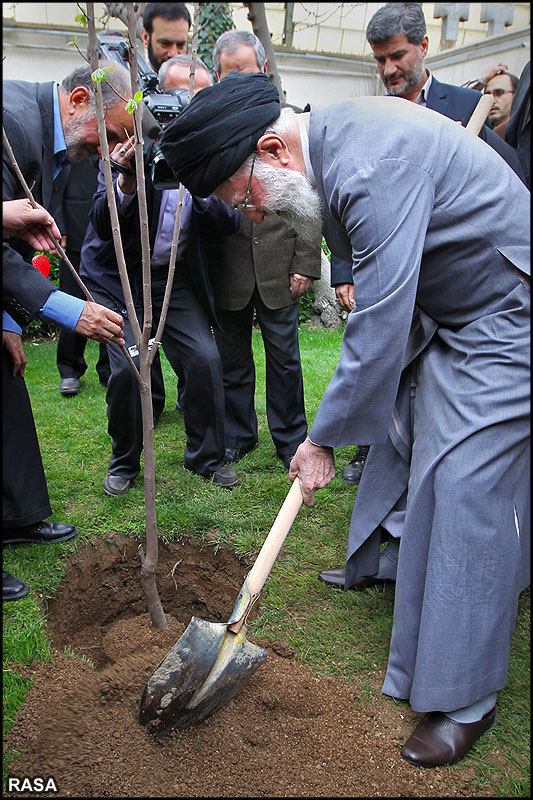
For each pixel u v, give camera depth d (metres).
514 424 1.87
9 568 2.69
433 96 3.26
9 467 2.67
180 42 3.99
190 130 1.93
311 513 3.21
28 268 2.28
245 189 1.98
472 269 1.93
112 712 2.00
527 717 2.07
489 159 1.95
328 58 6.97
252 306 3.62
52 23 6.12
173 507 3.15
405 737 1.97
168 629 2.43
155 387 4.06
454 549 1.86
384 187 1.81
